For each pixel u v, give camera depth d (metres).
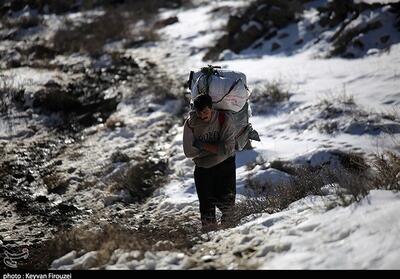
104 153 21.80
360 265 7.70
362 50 29.09
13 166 20.70
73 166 20.73
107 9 56.38
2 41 44.12
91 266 9.29
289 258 8.35
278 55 33.34
